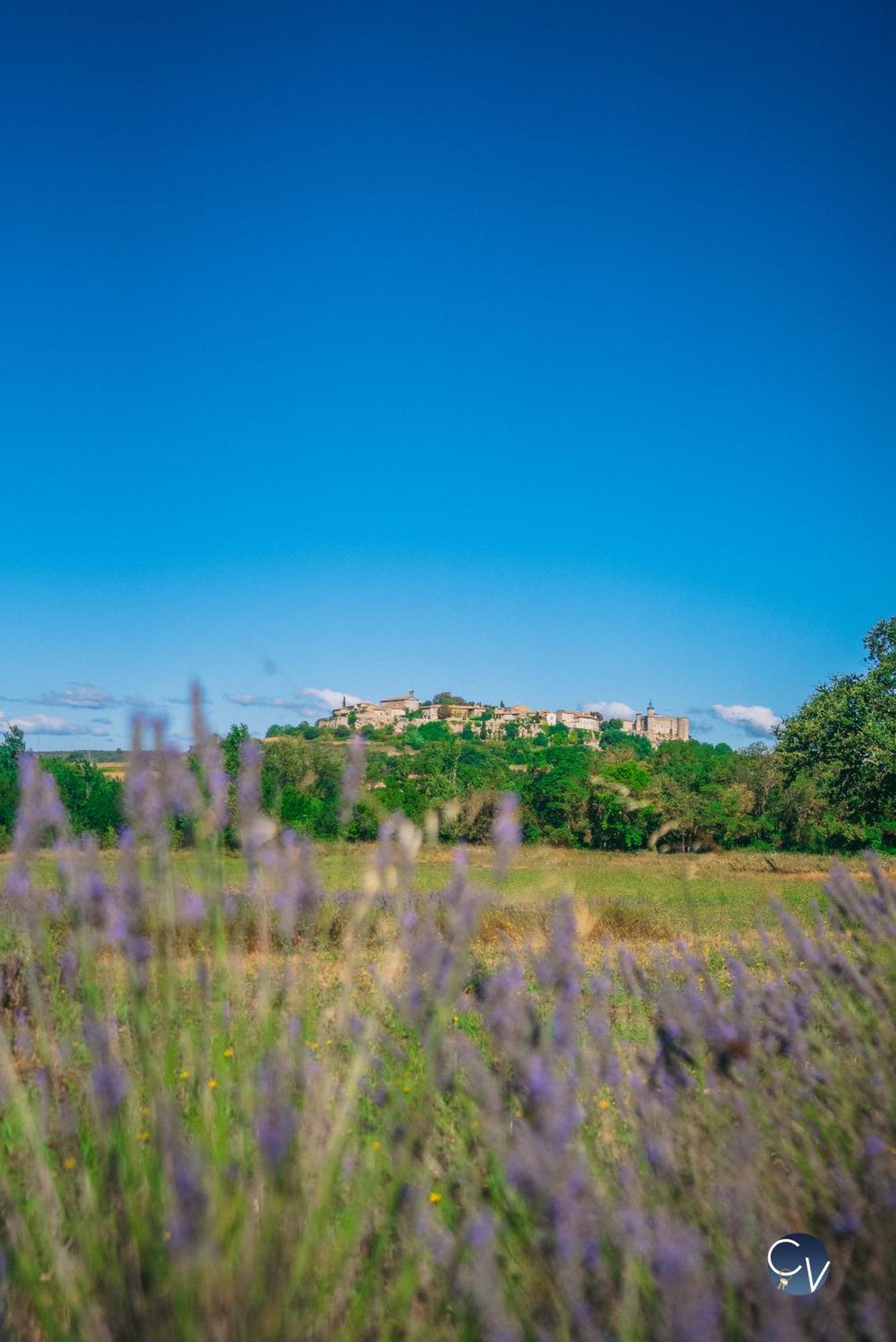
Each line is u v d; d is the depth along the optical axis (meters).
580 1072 2.64
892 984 3.19
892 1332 1.95
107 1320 1.77
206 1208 1.77
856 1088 2.72
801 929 3.53
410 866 2.22
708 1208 2.15
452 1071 2.33
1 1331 1.98
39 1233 2.05
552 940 2.87
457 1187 2.28
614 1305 1.88
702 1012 2.91
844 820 50.84
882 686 44.88
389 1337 1.86
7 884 2.21
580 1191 2.04
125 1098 2.03
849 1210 2.13
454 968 2.21
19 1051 2.34
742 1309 1.95
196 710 2.26
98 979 2.38
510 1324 1.79
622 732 195.00
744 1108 2.46
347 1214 2.06
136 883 2.15
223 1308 1.71
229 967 2.25
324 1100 2.04
